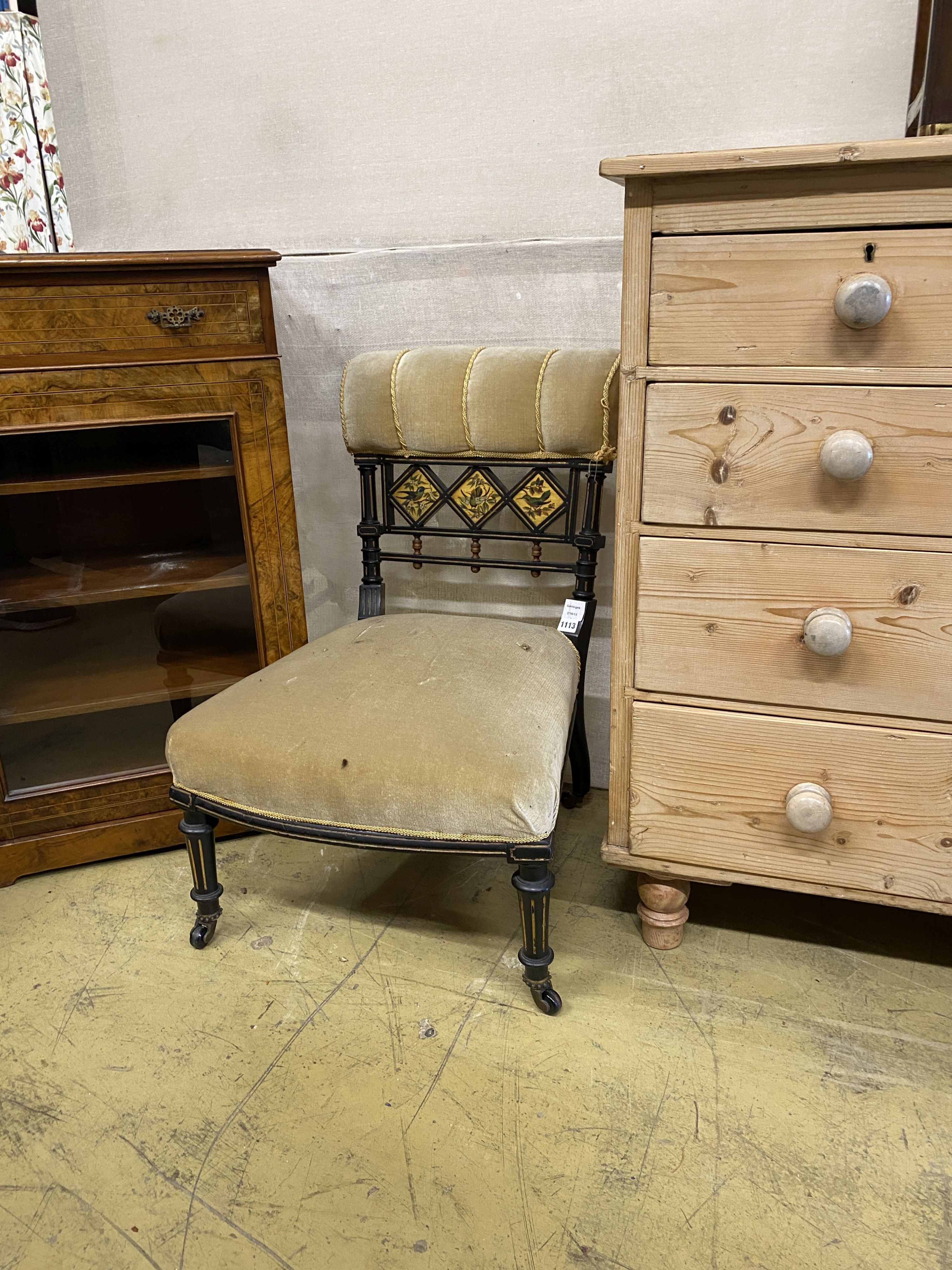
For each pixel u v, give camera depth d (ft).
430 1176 3.18
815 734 3.60
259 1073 3.65
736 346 3.25
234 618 5.17
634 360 3.39
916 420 3.14
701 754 3.80
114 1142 3.35
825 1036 3.80
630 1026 3.87
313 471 6.11
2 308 4.22
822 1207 3.04
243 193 5.77
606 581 5.55
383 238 5.51
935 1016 3.91
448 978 4.20
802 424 3.26
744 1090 3.53
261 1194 3.13
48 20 5.85
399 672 4.08
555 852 5.24
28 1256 2.93
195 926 4.40
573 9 4.73
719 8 4.49
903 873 3.67
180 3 5.49
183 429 4.70
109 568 4.94
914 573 3.29
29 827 5.02
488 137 5.09
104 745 5.17
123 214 6.15
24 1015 4.00
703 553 3.54
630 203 3.21
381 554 5.34
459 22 4.96
